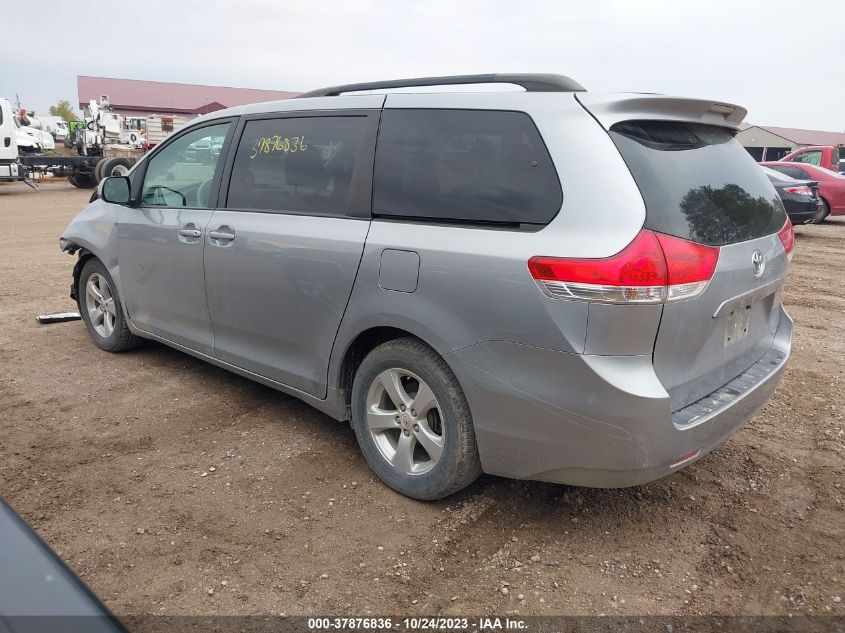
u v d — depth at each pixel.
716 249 2.58
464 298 2.69
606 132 2.55
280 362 3.64
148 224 4.36
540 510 3.09
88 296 5.20
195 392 4.39
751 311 3.03
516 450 2.68
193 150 4.20
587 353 2.41
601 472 2.52
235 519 2.97
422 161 3.00
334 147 3.37
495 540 2.87
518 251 2.56
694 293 2.49
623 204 2.42
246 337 3.81
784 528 2.99
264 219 3.60
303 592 2.53
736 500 3.21
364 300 3.06
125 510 3.03
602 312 2.37
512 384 2.60
